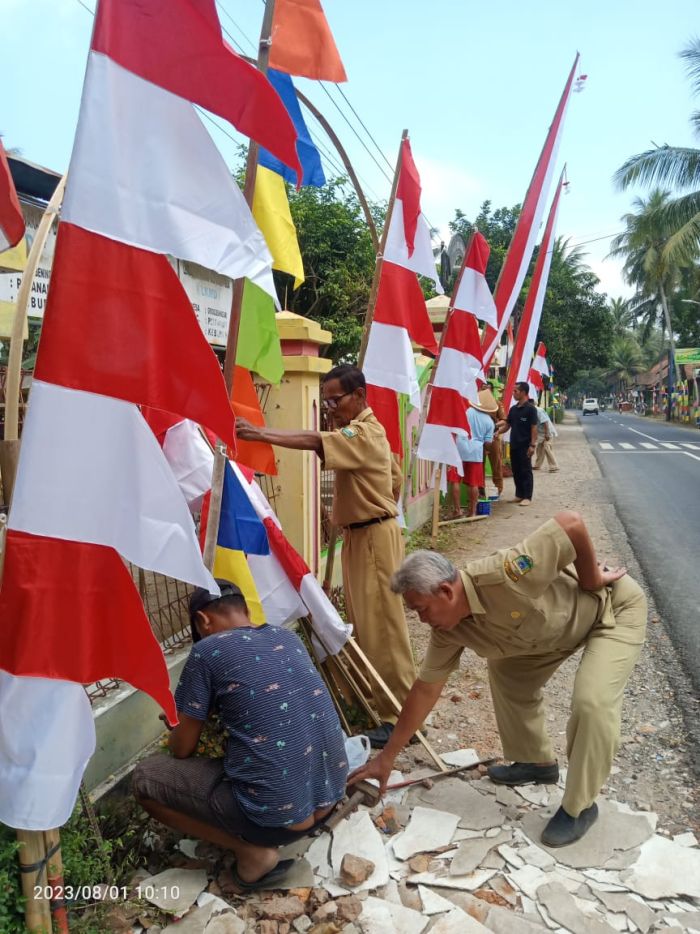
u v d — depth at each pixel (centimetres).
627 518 977
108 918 249
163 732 342
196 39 216
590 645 295
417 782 332
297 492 492
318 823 281
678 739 380
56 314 205
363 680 368
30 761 207
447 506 1048
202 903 258
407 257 431
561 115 813
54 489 208
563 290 2695
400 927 246
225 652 263
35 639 209
